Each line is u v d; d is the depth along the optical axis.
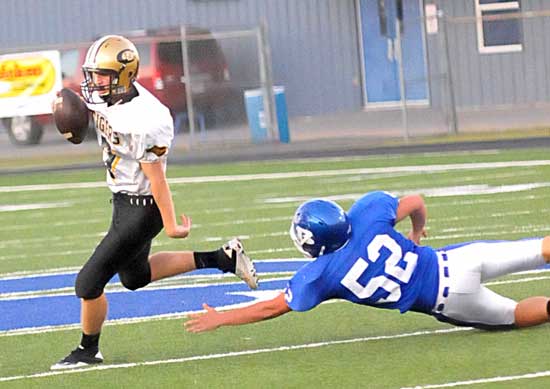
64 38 87.38
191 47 69.00
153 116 21.00
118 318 26.94
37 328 26.50
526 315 22.06
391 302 21.22
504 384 18.97
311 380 20.06
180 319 26.38
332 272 20.86
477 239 34.09
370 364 20.86
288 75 84.38
